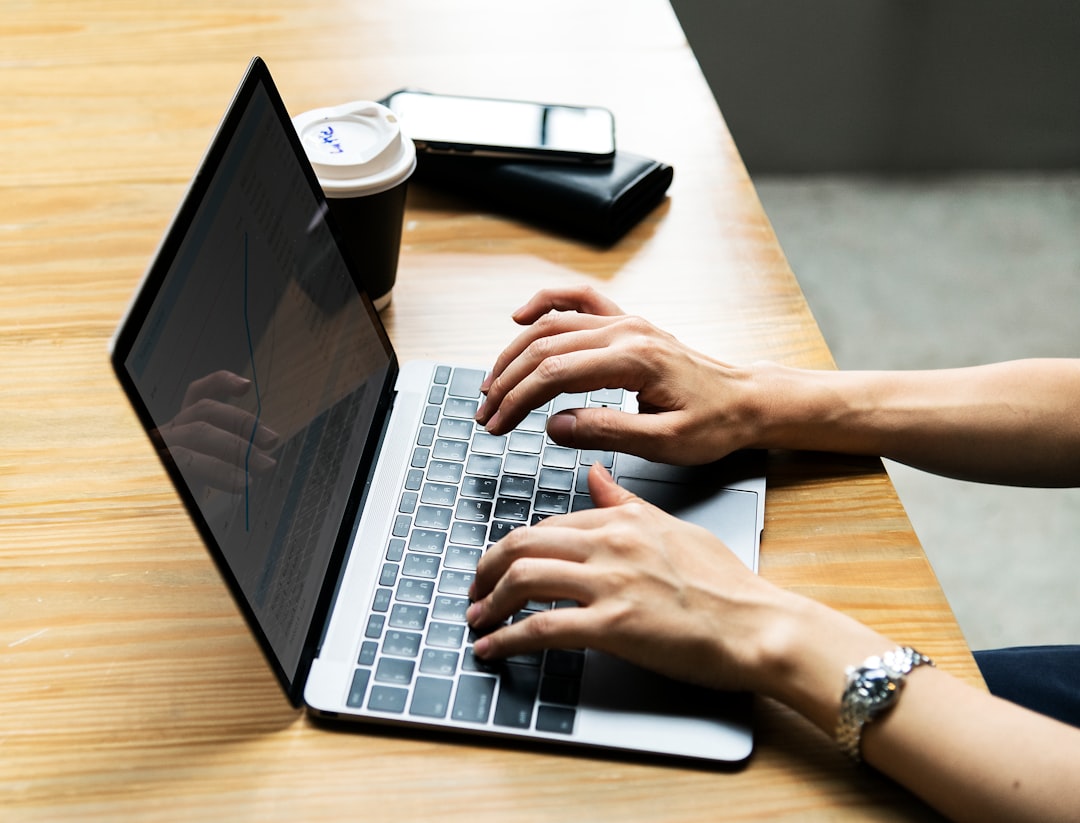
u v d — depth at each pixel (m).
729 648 0.55
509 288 0.83
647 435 0.66
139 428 0.72
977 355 1.90
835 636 0.55
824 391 0.69
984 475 0.70
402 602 0.61
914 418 0.69
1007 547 1.66
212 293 0.54
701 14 2.01
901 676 0.53
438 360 0.77
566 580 0.57
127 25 1.06
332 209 0.72
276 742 0.56
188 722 0.56
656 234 0.87
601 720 0.55
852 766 0.55
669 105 0.98
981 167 2.25
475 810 0.53
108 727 0.56
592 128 0.89
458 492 0.68
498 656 0.57
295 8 1.08
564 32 1.06
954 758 0.51
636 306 0.81
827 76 2.10
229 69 1.01
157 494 0.68
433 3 1.09
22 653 0.59
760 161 2.22
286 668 0.56
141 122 0.95
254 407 0.57
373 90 0.98
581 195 0.85
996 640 1.55
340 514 0.64
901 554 0.64
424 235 0.87
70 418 0.73
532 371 0.69
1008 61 2.10
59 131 0.94
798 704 0.54
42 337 0.78
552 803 0.53
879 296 2.00
